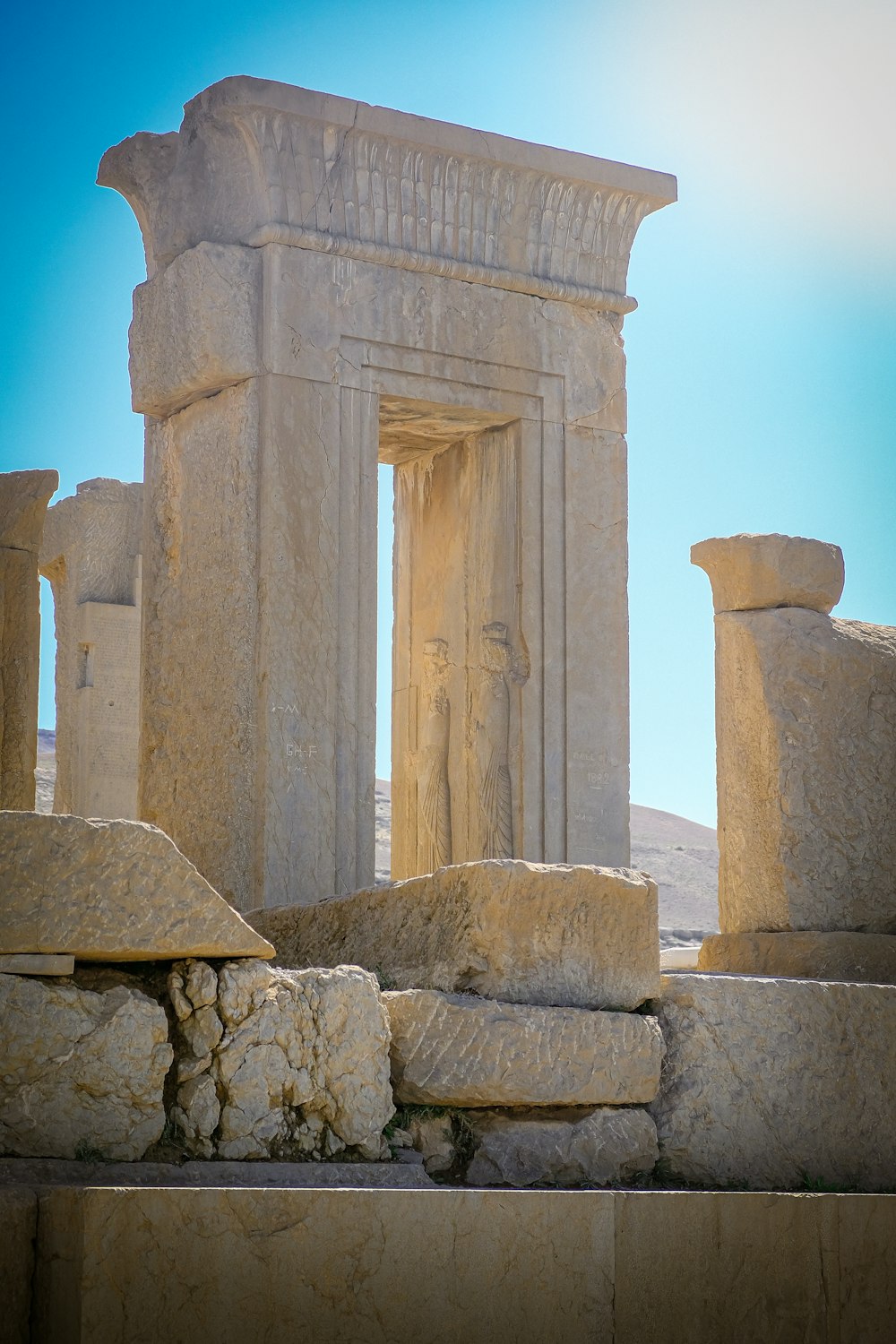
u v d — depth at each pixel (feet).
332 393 39.68
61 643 67.46
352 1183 23.04
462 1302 21.50
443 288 41.34
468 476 43.98
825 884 37.27
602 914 26.09
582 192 43.04
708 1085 26.78
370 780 39.34
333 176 40.19
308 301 39.60
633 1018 25.80
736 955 37.24
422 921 26.37
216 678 39.24
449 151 41.09
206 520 40.04
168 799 40.24
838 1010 28.12
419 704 44.57
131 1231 19.81
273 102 39.04
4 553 42.29
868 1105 28.17
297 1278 20.62
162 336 40.78
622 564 43.29
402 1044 24.44
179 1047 23.00
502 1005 24.95
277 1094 23.20
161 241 41.96
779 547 38.32
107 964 23.17
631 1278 22.67
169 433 41.45
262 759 38.06
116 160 42.73
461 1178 24.67
